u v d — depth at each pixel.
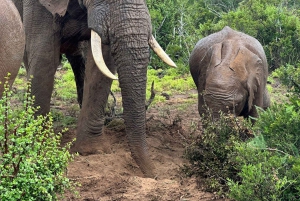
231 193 5.42
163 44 14.18
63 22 7.57
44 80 7.60
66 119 8.90
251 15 13.91
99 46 6.57
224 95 6.94
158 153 7.37
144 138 6.56
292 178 5.41
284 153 5.68
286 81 7.67
